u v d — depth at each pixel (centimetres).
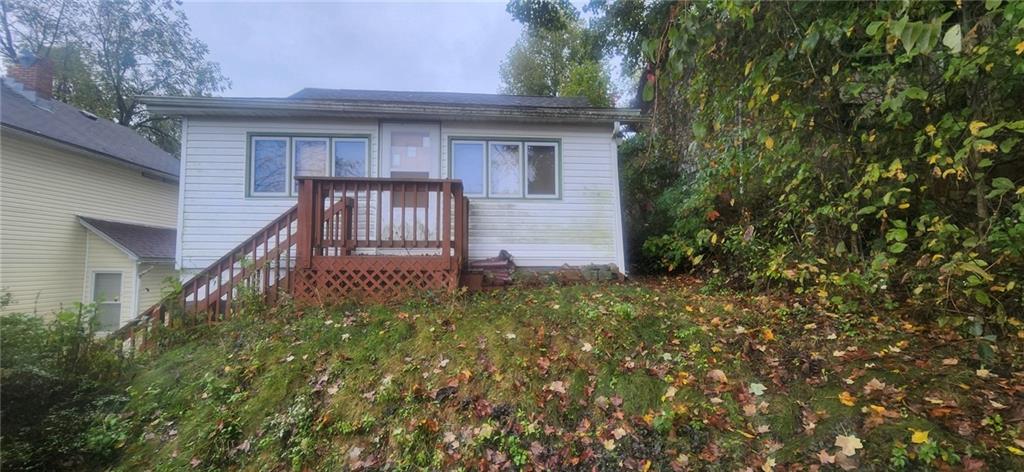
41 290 961
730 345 329
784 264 397
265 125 725
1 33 1697
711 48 333
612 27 1101
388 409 311
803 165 358
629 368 318
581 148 782
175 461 295
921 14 242
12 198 912
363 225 725
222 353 411
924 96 254
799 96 344
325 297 525
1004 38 242
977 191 277
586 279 655
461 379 328
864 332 322
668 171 882
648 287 571
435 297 514
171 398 355
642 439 263
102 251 1061
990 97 273
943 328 296
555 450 268
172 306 488
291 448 294
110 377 383
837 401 253
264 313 494
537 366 334
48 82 1194
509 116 737
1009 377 245
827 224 386
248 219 713
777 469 225
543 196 773
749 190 459
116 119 1977
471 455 271
